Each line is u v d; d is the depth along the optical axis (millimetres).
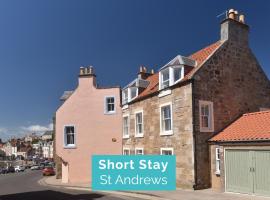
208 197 16547
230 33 22500
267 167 16125
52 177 43219
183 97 20844
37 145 170750
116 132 31578
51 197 19922
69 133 32969
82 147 32312
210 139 20062
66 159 32531
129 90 28938
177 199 16422
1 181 38312
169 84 22359
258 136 16641
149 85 28625
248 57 23188
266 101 23703
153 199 17438
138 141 26750
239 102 22125
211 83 20984
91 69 33094
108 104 32344
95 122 32312
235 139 17703
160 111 23312
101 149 31781
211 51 22266
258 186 16547
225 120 21219
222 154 18562
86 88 33031
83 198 18828
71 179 32188
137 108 27188
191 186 19594
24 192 23625
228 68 21953
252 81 23078
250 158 17000
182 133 20750
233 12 22844
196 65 21984
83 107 32844
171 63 22453
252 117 20172
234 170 17859
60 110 33344
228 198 16016
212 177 19859
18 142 174375
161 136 23047
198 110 20203
